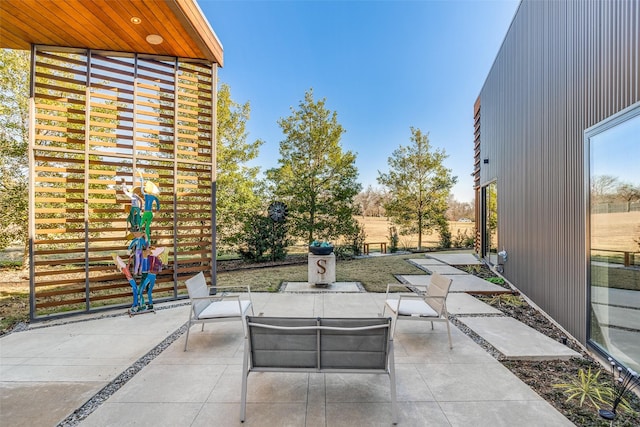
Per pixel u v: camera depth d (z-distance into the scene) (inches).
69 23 163.0
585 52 128.0
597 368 111.8
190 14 165.3
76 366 113.7
